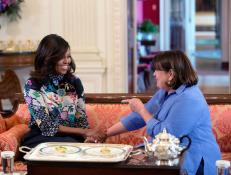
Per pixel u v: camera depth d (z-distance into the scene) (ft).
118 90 23.73
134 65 26.96
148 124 11.55
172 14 50.93
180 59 11.53
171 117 11.30
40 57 12.98
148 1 45.34
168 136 10.08
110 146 10.87
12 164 10.37
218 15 62.23
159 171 9.69
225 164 9.91
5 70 22.86
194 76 11.59
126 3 23.79
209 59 56.85
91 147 10.74
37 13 23.72
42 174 9.91
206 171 11.35
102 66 23.47
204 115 11.53
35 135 13.00
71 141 12.71
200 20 68.69
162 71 11.57
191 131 11.45
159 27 45.57
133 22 26.61
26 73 24.20
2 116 14.52
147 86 35.73
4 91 20.52
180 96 11.42
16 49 22.86
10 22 23.81
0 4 23.26
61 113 13.17
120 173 9.81
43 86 13.05
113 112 14.44
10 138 12.61
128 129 12.82
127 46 24.29
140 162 9.97
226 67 47.80
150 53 40.37
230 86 25.96
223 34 47.96
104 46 23.59
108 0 23.36
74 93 13.39
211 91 34.19
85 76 23.66
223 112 14.15
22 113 14.58
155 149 9.96
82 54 23.62
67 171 9.89
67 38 23.65
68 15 23.57
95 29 23.54
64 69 13.03
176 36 51.13
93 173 9.86
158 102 12.26
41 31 23.81
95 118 14.42
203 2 68.49
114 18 23.44
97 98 14.66
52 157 9.98
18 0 23.53
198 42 68.18
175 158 10.05
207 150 11.44
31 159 9.86
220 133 14.06
